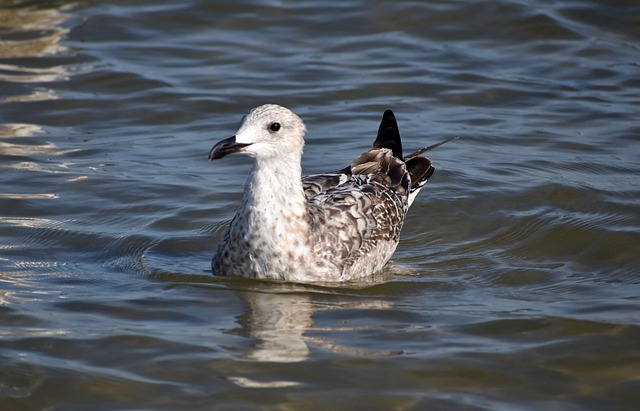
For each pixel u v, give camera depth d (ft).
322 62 69.00
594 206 49.14
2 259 42.93
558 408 31.17
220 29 73.56
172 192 50.49
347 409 30.86
